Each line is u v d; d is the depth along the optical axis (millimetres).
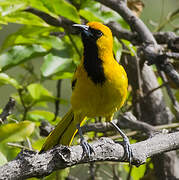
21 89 11328
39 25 10266
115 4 11430
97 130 10422
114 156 7762
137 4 13500
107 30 9555
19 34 10602
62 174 10477
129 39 11805
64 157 6734
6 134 5969
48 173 6535
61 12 9797
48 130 10391
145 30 10977
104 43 9422
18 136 5984
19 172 6180
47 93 11969
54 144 9516
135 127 10547
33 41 10750
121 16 11414
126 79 9688
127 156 7914
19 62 10172
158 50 10469
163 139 8320
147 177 11906
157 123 12500
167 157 11969
